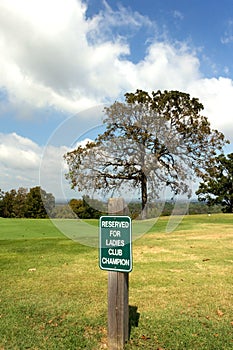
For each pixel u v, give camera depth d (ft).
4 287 15.05
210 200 120.78
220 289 14.62
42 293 14.17
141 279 16.26
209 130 68.39
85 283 15.69
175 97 66.23
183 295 13.83
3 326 10.77
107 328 10.19
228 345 9.50
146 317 11.44
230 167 118.83
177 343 9.57
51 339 9.89
